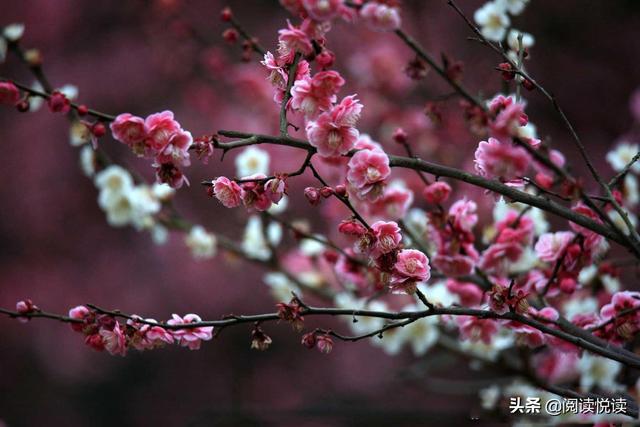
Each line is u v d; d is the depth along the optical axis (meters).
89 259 10.64
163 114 3.37
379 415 7.24
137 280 10.43
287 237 7.67
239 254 5.96
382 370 10.60
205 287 10.32
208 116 9.21
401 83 7.73
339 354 10.82
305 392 10.72
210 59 8.05
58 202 10.73
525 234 4.17
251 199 3.38
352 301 5.59
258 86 7.78
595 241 3.94
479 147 3.39
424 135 7.23
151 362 11.52
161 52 8.73
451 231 4.16
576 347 3.80
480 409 5.51
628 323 3.78
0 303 10.55
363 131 7.74
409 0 8.16
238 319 3.47
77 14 10.89
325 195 3.36
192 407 11.21
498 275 4.20
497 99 3.53
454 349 5.52
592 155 9.32
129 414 11.38
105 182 5.77
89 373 11.18
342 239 5.71
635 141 8.55
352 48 8.10
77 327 3.52
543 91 3.59
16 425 11.18
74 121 5.03
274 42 9.87
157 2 8.30
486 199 6.11
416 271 3.35
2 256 10.73
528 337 3.79
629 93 9.85
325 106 3.36
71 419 11.41
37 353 10.98
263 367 11.12
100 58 10.63
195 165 9.77
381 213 4.31
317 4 3.36
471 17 8.96
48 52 10.80
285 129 3.40
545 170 4.05
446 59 4.29
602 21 10.09
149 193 5.84
